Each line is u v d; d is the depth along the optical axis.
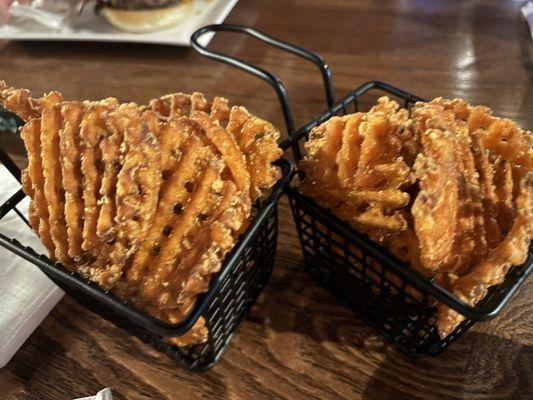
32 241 0.27
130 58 0.44
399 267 0.17
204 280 0.17
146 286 0.18
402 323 0.21
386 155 0.19
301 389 0.22
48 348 0.24
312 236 0.23
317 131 0.21
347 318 0.24
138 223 0.18
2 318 0.24
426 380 0.22
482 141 0.20
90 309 0.23
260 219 0.19
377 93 0.36
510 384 0.21
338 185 0.20
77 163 0.19
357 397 0.21
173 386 0.23
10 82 0.43
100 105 0.20
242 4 0.49
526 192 0.19
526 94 0.35
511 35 0.40
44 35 0.46
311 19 0.46
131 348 0.24
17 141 0.35
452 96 0.35
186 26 0.45
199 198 0.19
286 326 0.24
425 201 0.17
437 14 0.44
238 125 0.21
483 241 0.18
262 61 0.41
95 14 0.49
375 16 0.45
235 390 0.22
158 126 0.20
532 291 0.24
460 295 0.18
